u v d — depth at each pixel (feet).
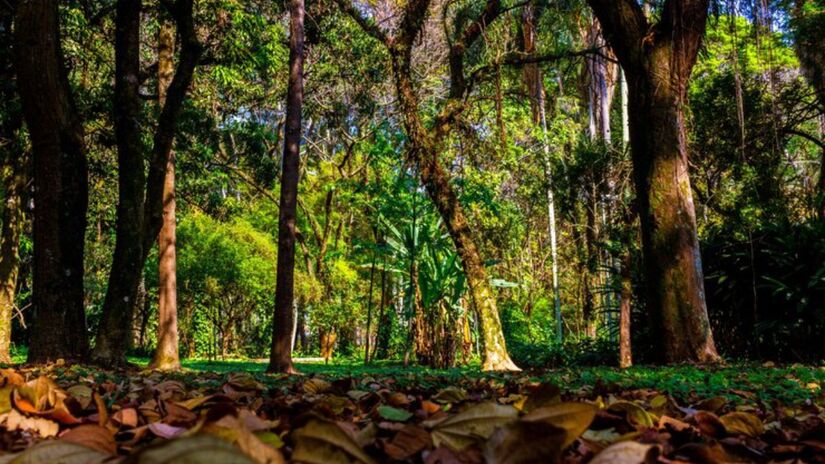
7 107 37.32
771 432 6.25
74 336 25.61
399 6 42.70
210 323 78.59
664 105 28.07
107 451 3.96
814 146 64.39
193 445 2.30
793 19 47.14
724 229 36.55
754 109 40.73
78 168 25.81
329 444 3.22
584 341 42.45
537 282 78.74
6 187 45.14
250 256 71.97
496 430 3.21
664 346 27.81
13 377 8.80
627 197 44.19
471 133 39.11
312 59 54.75
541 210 71.56
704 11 27.63
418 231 42.29
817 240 30.09
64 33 39.14
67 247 25.55
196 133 44.91
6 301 41.73
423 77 59.06
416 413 5.98
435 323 41.45
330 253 69.77
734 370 22.15
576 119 84.58
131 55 28.89
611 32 29.07
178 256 70.49
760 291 31.55
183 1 30.14
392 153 50.11
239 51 42.09
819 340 30.37
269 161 57.36
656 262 28.09
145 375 19.88
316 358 73.82
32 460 3.19
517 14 40.63
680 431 5.48
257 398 8.26
